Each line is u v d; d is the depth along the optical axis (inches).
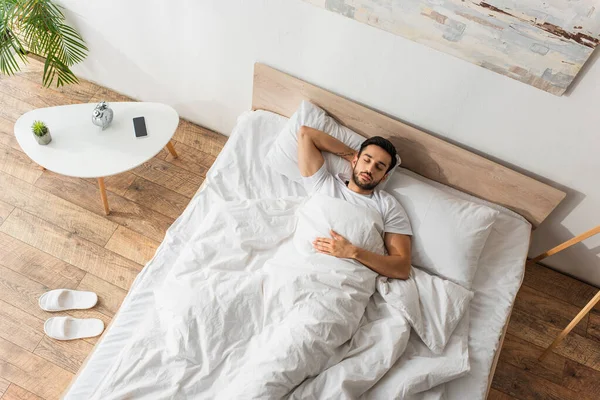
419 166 88.7
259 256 73.7
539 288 96.4
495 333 74.0
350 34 76.6
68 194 96.6
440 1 66.7
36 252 90.0
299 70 86.3
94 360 65.9
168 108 93.6
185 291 67.3
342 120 88.4
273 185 84.5
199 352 63.8
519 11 63.6
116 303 87.0
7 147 100.1
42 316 84.3
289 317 65.8
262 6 78.5
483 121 79.8
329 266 71.3
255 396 58.7
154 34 91.4
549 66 67.5
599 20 60.4
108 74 105.6
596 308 95.4
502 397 85.0
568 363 89.0
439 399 66.2
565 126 74.6
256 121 89.0
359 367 64.5
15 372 79.0
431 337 69.7
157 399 60.5
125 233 94.0
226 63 91.1
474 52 70.5
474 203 80.6
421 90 79.9
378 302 72.6
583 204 83.7
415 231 79.4
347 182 83.5
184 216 79.7
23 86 107.3
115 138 88.3
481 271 79.7
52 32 91.4
